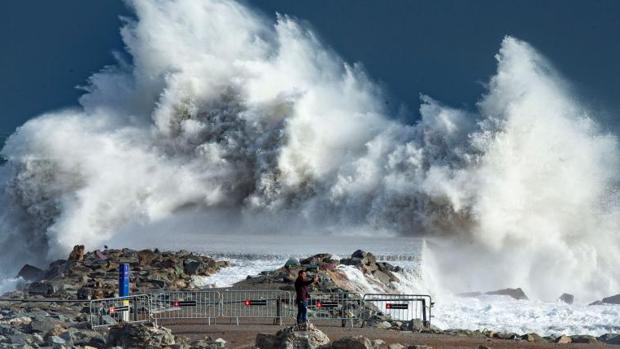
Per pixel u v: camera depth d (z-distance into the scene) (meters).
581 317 77.81
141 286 77.88
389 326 63.94
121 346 51.06
